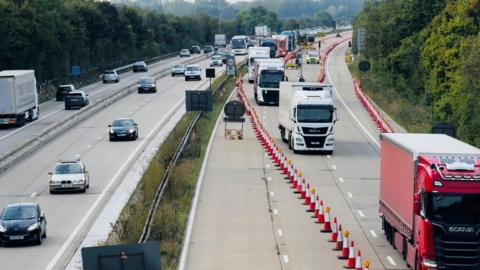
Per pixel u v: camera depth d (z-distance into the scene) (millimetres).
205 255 36812
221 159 64625
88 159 64312
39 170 60344
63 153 67750
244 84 130625
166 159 59969
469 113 75625
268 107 101312
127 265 21172
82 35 151375
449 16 100188
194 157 64938
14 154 64000
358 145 73125
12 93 84438
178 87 126875
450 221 31641
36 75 125562
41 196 51188
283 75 102250
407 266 34781
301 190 50719
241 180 55844
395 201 37094
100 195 51094
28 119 89562
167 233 39875
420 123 88562
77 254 37844
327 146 67250
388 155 38844
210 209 46750
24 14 121938
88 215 45812
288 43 193875
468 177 31812
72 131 81062
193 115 85500
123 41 181125
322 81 127125
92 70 155250
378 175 58156
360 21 181750
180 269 34375
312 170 59938
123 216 43062
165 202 47094
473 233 31594
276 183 54844
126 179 56094
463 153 33531
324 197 50312
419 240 32438
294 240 39719
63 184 51594
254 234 40906
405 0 121750
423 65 104375
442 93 94812
